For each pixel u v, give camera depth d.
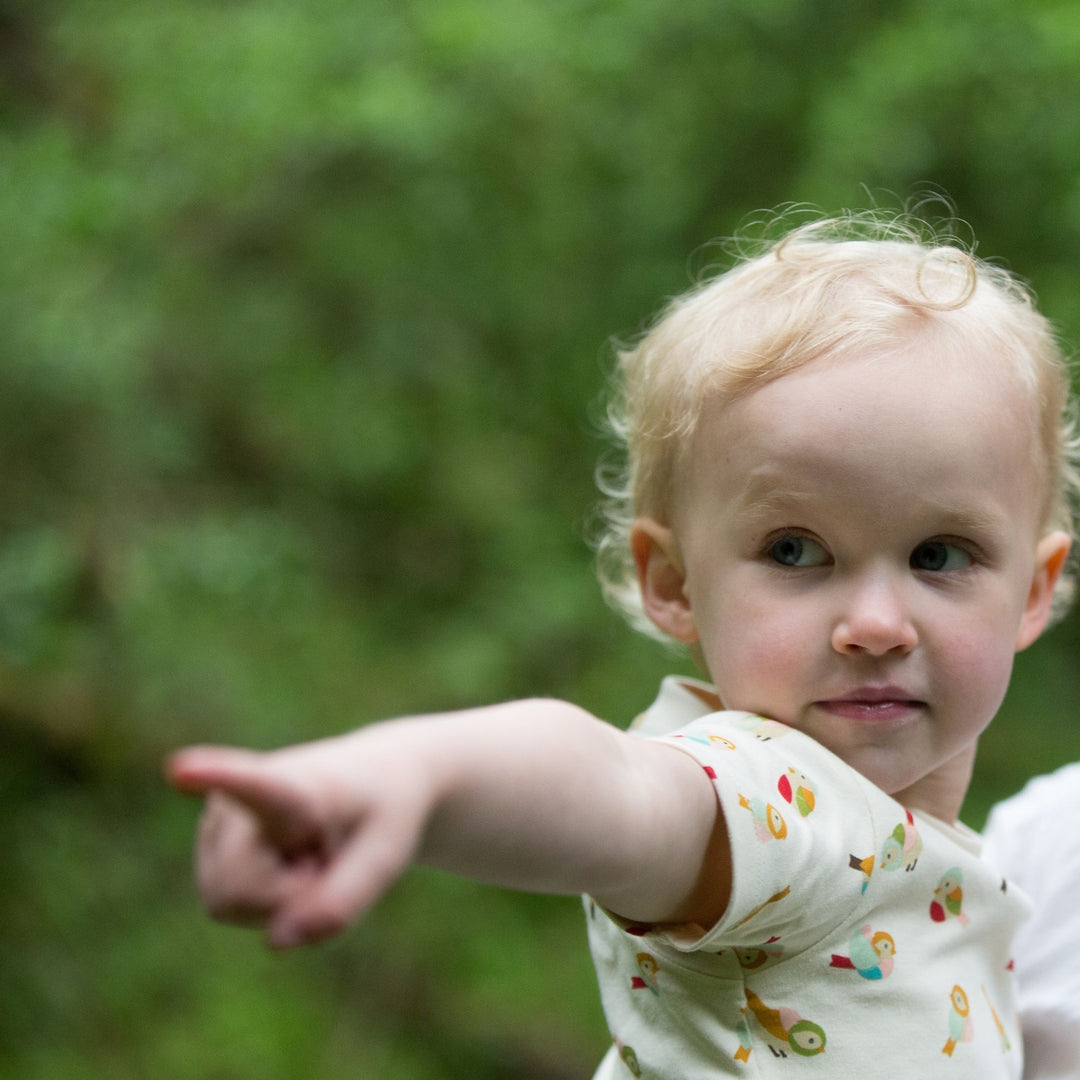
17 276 6.66
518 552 8.86
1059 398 1.94
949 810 1.89
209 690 7.48
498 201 8.23
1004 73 7.09
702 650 1.91
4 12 8.18
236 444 8.61
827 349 1.68
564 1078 7.14
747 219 7.68
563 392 8.84
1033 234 7.38
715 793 1.48
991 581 1.71
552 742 1.25
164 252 7.83
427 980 7.55
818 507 1.65
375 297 8.75
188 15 7.84
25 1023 6.57
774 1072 1.61
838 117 7.07
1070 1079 2.01
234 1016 6.86
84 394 6.88
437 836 1.12
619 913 1.49
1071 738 8.48
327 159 8.07
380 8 7.74
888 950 1.65
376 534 9.24
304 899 0.94
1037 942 2.24
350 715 7.94
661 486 1.92
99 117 8.06
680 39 7.71
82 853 7.17
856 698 1.67
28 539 6.44
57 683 7.29
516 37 7.56
